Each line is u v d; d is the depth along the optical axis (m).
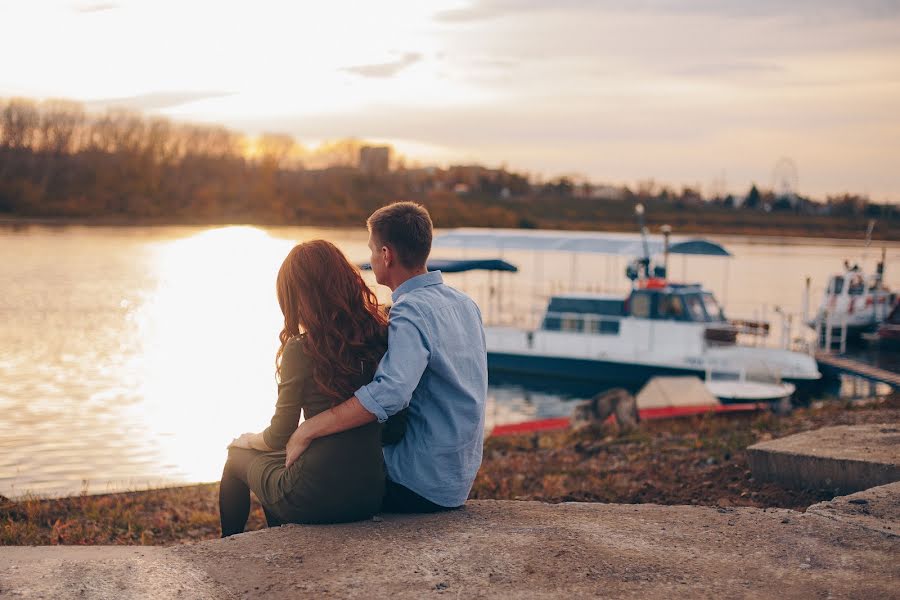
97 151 132.25
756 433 10.88
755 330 24.89
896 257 94.25
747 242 122.75
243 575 3.56
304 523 4.13
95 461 13.89
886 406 13.38
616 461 9.84
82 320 36.59
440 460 4.20
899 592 3.38
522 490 8.54
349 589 3.42
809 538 4.01
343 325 3.98
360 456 4.01
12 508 7.81
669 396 16.50
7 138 127.12
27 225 115.19
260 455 4.31
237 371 25.53
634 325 24.62
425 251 4.19
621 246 26.47
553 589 3.43
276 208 132.50
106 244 89.06
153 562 3.68
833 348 29.55
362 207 136.00
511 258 83.44
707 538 4.02
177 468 13.46
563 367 25.77
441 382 4.13
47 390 21.77
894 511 4.43
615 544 3.93
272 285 54.75
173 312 40.56
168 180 133.75
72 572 3.53
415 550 3.81
